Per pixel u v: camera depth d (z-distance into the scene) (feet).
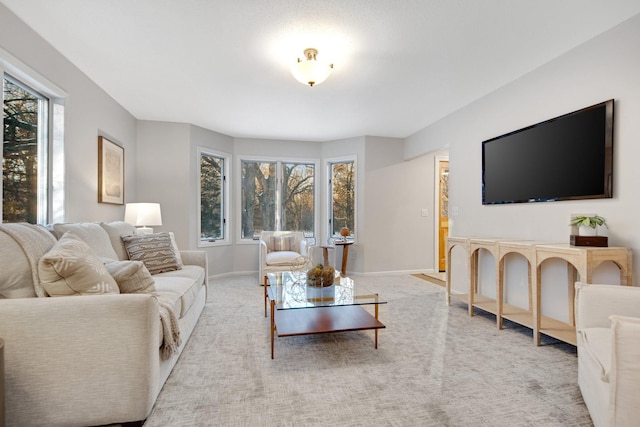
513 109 9.89
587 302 5.20
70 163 8.73
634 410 3.38
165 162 14.14
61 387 4.30
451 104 12.05
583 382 4.99
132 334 4.49
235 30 7.23
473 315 9.93
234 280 15.46
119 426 4.57
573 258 6.60
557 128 8.32
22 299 4.33
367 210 16.56
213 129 15.56
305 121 14.24
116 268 5.74
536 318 7.59
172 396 5.36
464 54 8.31
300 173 18.12
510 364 6.61
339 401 5.25
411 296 12.32
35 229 5.40
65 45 7.89
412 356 6.98
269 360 6.75
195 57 8.48
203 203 15.64
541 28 7.14
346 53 8.25
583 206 7.76
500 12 6.56
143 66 9.00
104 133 10.80
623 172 6.89
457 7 6.40
